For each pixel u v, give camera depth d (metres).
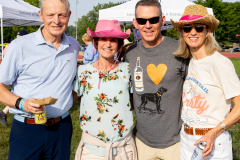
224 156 1.82
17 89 2.07
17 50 1.95
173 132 2.21
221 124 1.74
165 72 2.15
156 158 2.38
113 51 2.15
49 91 2.07
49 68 2.06
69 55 2.20
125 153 2.16
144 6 2.16
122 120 2.13
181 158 2.10
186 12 2.00
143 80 2.23
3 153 3.62
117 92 2.13
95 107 2.11
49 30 2.01
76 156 2.22
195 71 1.92
